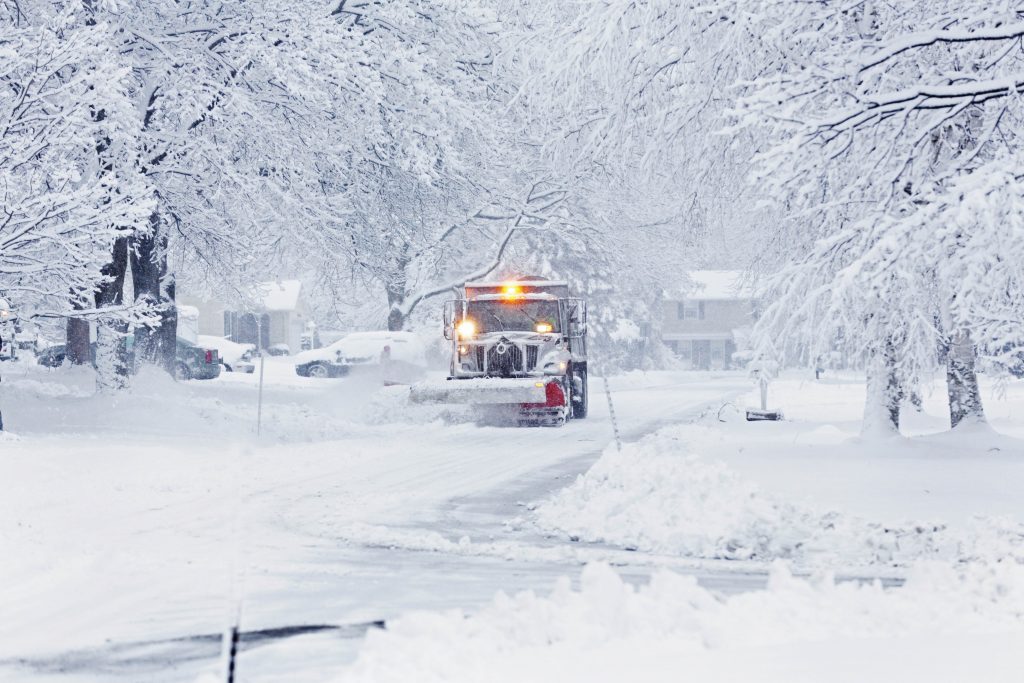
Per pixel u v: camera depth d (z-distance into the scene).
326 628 13.92
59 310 37.03
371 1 51.56
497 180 66.19
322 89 46.91
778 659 10.29
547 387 47.06
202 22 47.09
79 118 34.44
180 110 43.91
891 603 12.66
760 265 36.09
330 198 49.81
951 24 26.25
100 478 27.72
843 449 31.62
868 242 22.91
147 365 50.81
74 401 43.38
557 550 19.66
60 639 13.48
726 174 35.34
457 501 25.69
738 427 42.47
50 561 17.81
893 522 20.23
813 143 23.27
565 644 11.08
